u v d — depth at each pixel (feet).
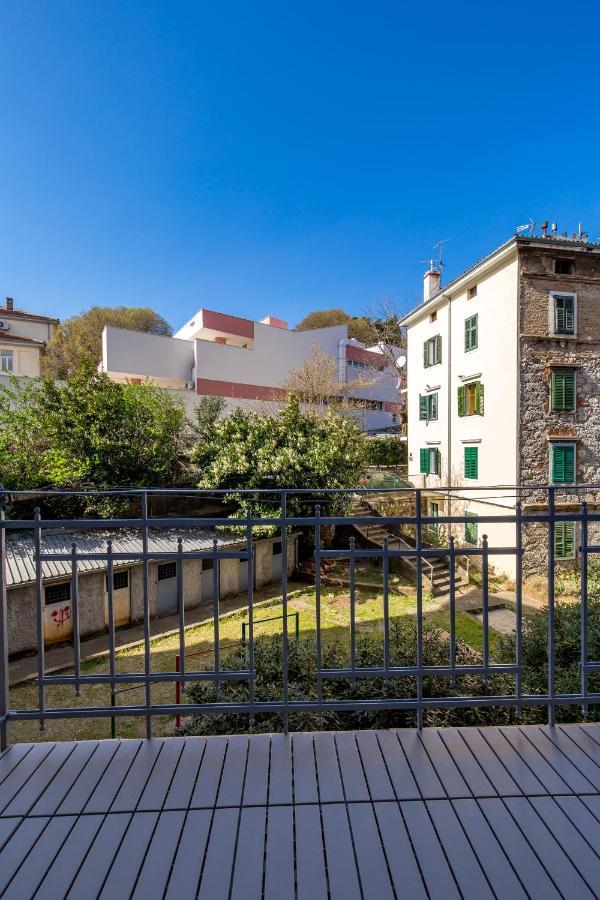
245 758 8.78
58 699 29.86
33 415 52.54
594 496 52.16
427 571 52.24
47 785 8.10
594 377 52.85
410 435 75.46
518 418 51.21
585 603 9.87
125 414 54.19
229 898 5.98
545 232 55.06
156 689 30.99
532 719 14.74
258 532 49.11
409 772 8.38
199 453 54.95
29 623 36.11
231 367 98.27
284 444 54.03
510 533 51.67
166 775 8.32
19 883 6.22
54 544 41.75
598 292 52.95
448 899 5.96
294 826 7.16
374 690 15.17
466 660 18.61
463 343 60.59
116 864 6.51
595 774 8.32
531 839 6.91
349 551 9.48
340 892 6.06
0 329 89.51
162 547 42.88
